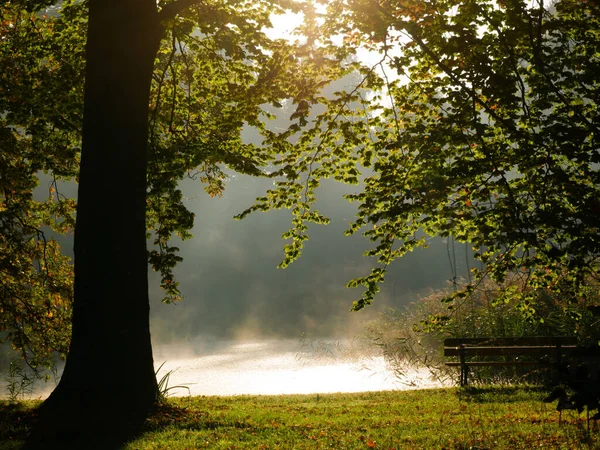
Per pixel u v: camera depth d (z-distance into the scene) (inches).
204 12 468.4
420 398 458.9
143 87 386.6
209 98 576.1
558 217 288.8
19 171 534.9
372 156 422.3
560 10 362.6
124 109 376.2
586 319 519.8
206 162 578.2
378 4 368.5
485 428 322.3
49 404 355.6
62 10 510.3
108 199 368.8
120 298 365.1
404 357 703.1
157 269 524.7
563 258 281.0
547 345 483.2
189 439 315.0
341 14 417.4
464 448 279.1
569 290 371.6
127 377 362.0
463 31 339.0
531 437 292.0
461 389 479.8
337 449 287.9
